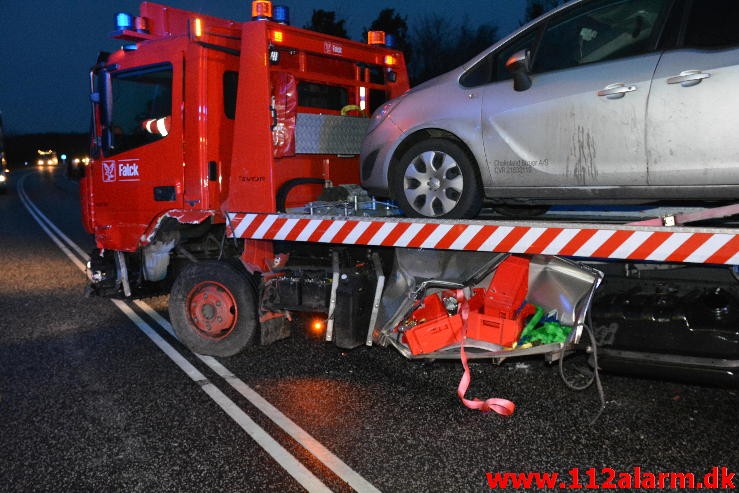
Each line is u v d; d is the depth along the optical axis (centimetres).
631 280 452
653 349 436
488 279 505
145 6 657
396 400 492
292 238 551
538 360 564
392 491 367
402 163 535
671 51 420
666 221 421
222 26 599
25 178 5156
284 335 613
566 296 460
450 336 497
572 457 399
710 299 424
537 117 469
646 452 403
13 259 1209
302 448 418
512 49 497
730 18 404
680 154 414
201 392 515
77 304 831
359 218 519
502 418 456
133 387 530
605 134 441
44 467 403
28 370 579
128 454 416
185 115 599
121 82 650
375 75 727
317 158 636
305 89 646
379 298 538
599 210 585
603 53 453
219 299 596
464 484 372
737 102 392
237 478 384
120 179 657
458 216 511
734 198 422
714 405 466
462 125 505
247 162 566
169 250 668
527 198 500
